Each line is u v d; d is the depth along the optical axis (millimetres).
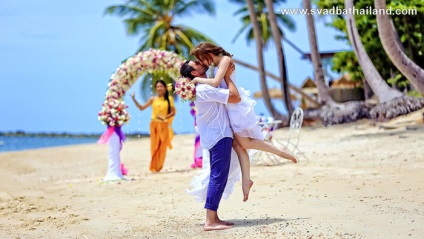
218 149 6875
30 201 10445
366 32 24750
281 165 13266
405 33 24672
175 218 7871
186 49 44156
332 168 11883
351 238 5906
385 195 8297
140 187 11602
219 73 6824
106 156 22109
